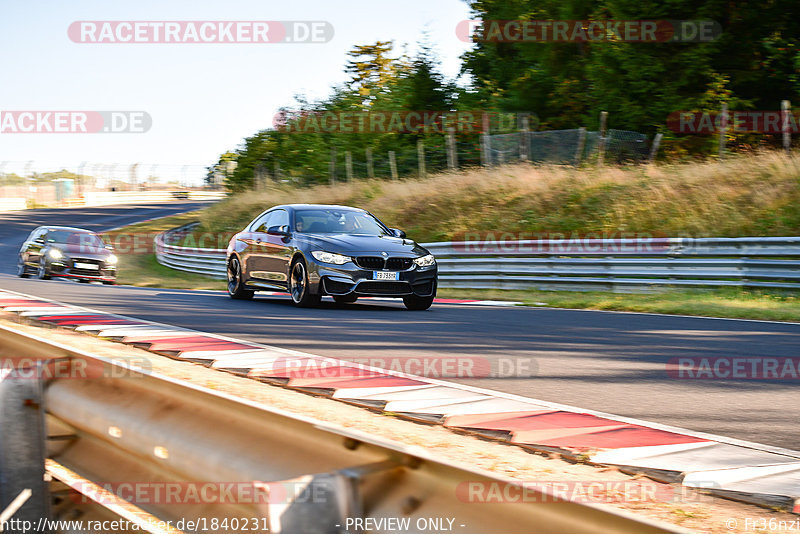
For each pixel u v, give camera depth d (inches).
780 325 715.4
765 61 1930.4
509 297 1152.2
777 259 1008.9
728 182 1386.6
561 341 593.0
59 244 1477.6
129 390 210.4
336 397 385.1
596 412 359.9
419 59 2632.9
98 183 4596.5
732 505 237.0
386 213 1824.6
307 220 898.1
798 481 256.4
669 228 1312.7
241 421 169.9
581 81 2185.0
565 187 1599.4
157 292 1077.8
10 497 215.9
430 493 131.0
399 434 315.9
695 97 1835.6
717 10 1825.8
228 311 777.6
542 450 296.2
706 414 360.8
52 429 243.8
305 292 826.2
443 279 1342.3
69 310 718.5
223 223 2556.6
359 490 133.3
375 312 806.5
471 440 311.1
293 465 151.7
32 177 5251.0
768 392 413.1
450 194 1785.2
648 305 882.8
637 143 1787.6
